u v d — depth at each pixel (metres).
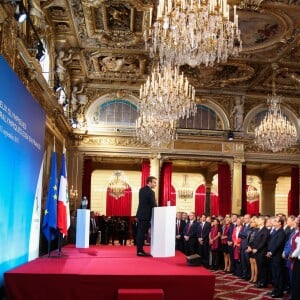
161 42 10.73
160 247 8.51
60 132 16.94
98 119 20.03
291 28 13.91
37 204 9.84
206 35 10.09
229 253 13.95
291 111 20.84
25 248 8.58
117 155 19.81
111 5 12.83
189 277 6.47
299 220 9.55
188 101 14.09
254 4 12.30
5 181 6.94
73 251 10.15
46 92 12.68
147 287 6.44
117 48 16.08
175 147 19.88
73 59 16.88
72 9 13.10
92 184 28.06
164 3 9.75
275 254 10.11
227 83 19.48
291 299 8.65
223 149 20.08
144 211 8.69
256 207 29.05
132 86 20.20
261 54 16.05
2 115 6.75
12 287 6.45
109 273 6.53
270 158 20.39
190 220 16.38
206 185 25.94
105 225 21.08
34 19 11.16
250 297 9.77
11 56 8.77
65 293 6.44
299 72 17.72
